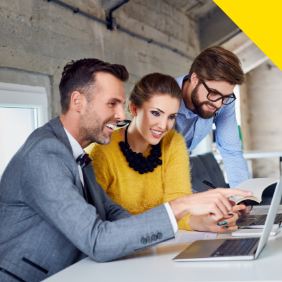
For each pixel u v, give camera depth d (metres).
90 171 1.35
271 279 0.82
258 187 1.55
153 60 3.98
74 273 0.97
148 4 3.92
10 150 2.27
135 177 1.59
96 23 3.02
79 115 1.21
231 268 0.92
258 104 7.16
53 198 1.04
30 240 1.09
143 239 1.02
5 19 2.13
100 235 1.02
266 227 1.00
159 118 1.51
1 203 1.13
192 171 3.10
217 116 2.25
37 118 2.40
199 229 1.40
